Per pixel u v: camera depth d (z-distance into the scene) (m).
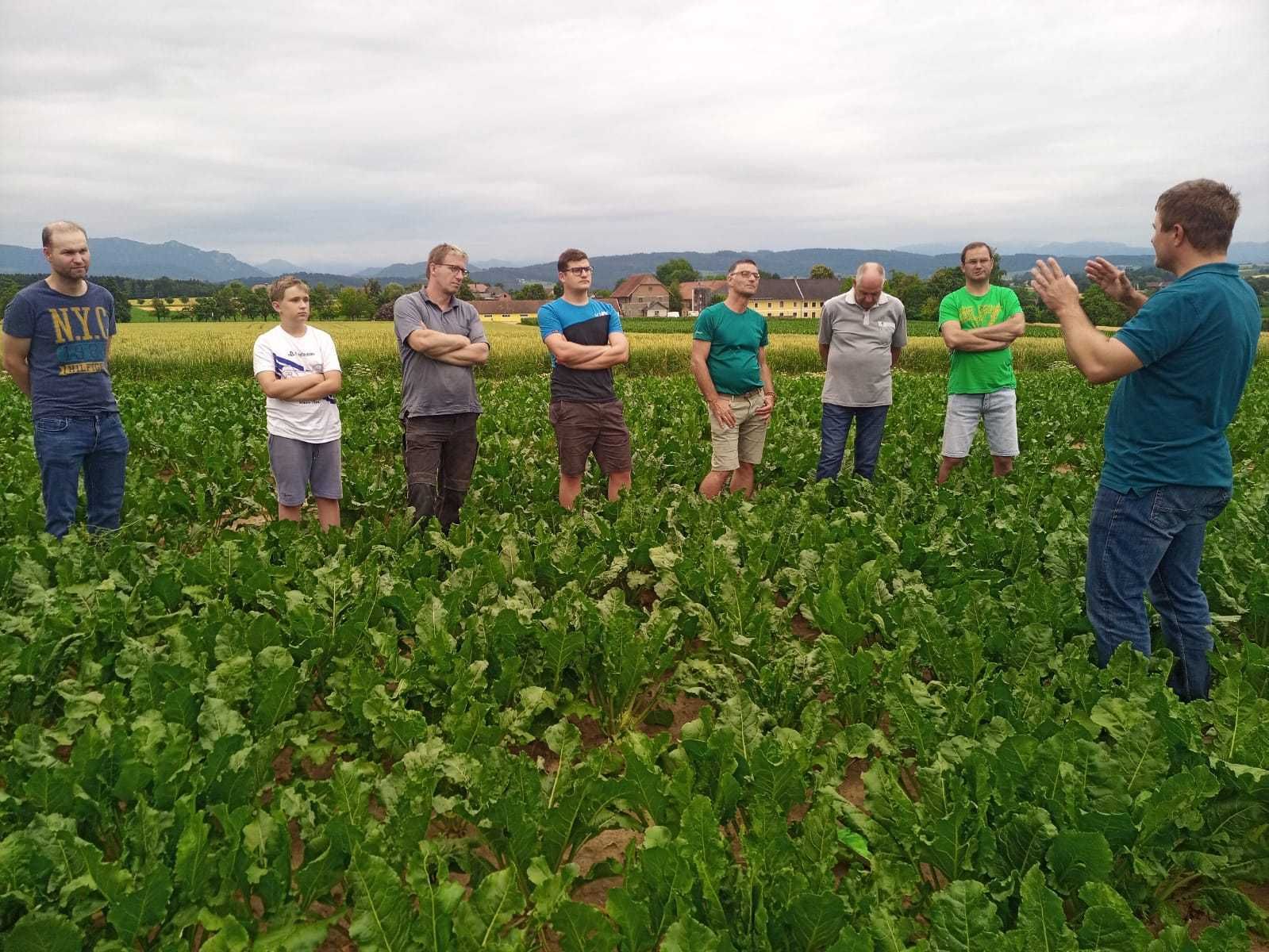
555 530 6.70
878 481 8.25
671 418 12.89
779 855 2.43
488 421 11.59
